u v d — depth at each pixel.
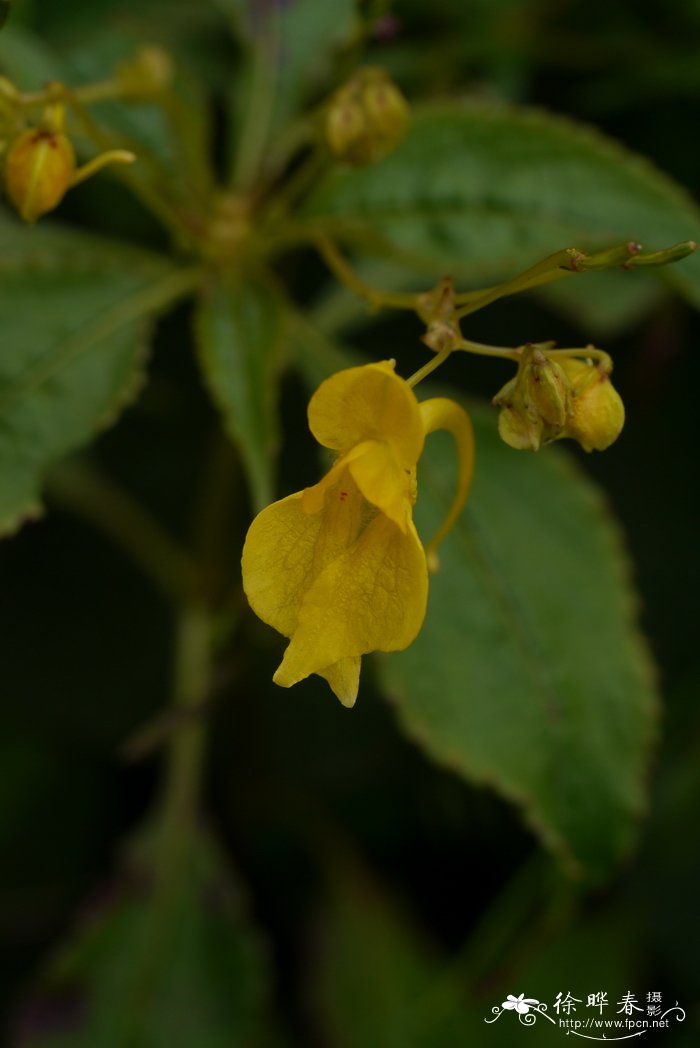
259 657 0.47
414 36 0.44
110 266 0.40
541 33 0.44
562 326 0.48
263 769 0.47
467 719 0.40
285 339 0.40
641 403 0.47
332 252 0.38
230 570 0.44
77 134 0.40
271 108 0.42
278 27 0.42
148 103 0.40
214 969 0.43
